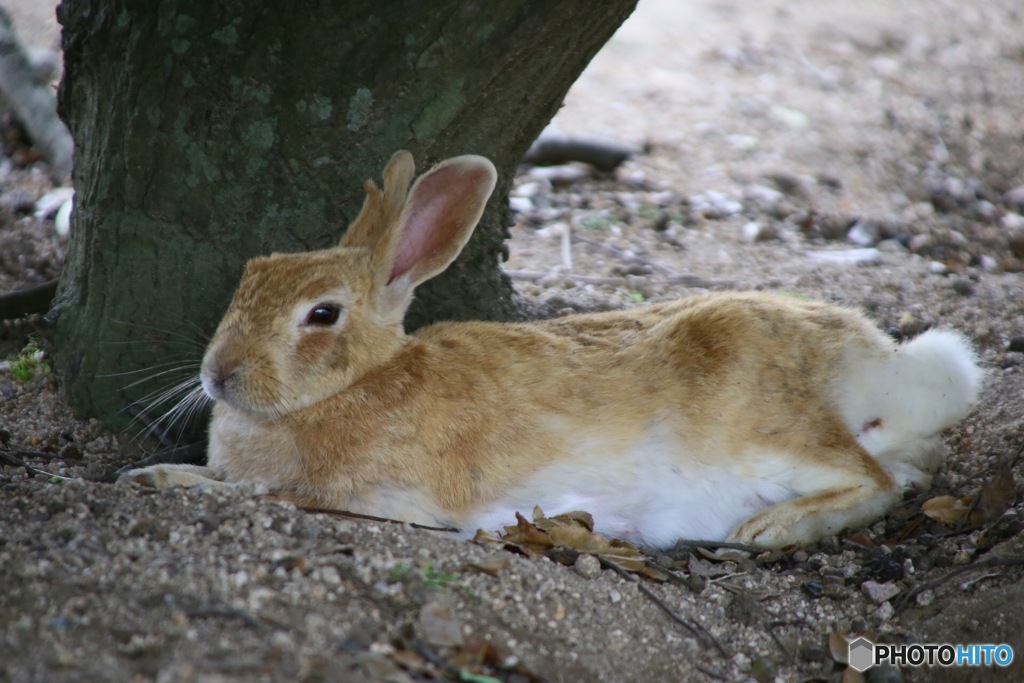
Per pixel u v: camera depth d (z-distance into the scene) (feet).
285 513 26.43
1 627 20.53
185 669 19.33
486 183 30.94
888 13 90.79
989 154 66.28
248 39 31.42
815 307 33.76
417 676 21.42
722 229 55.01
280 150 32.94
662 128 67.00
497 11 31.45
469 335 32.53
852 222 55.93
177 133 32.63
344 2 30.81
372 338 30.60
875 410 32.76
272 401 29.17
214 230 33.73
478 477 30.83
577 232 53.78
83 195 35.19
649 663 25.52
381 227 31.65
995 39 86.79
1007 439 35.78
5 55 60.29
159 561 23.31
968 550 29.84
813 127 68.13
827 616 28.32
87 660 19.71
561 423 31.07
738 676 25.95
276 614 21.99
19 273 45.03
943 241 54.34
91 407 35.55
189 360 34.83
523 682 22.88
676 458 31.58
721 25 85.25
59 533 24.36
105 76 33.30
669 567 30.14
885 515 31.99
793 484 31.91
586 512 31.04
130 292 34.19
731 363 31.60
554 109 36.58
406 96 32.68
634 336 32.86
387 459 30.25
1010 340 43.14
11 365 38.58
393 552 25.88
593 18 32.76
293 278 29.66
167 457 34.68
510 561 26.66
